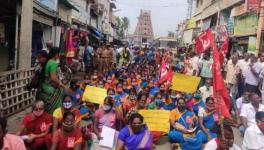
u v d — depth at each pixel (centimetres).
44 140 791
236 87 1487
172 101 1215
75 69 2339
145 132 700
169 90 1320
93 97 1202
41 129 798
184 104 1034
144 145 690
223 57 1495
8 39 1725
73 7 2756
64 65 1733
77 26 3203
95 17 5325
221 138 547
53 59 902
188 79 1322
